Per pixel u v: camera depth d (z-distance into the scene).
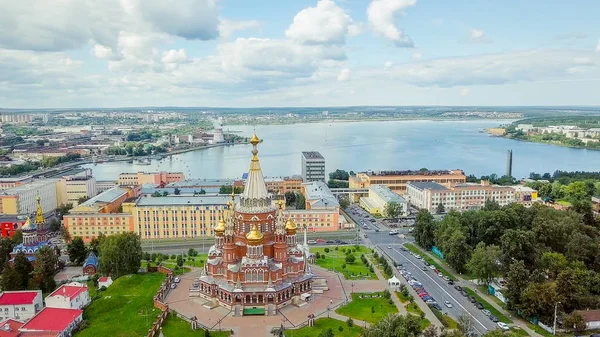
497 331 128.62
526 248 199.88
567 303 162.62
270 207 181.50
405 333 127.69
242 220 178.62
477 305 175.12
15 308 166.25
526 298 159.50
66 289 174.00
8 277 183.00
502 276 196.12
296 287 178.50
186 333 151.25
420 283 197.75
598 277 176.50
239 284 168.62
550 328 154.62
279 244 177.38
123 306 173.75
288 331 152.88
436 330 138.25
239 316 165.00
